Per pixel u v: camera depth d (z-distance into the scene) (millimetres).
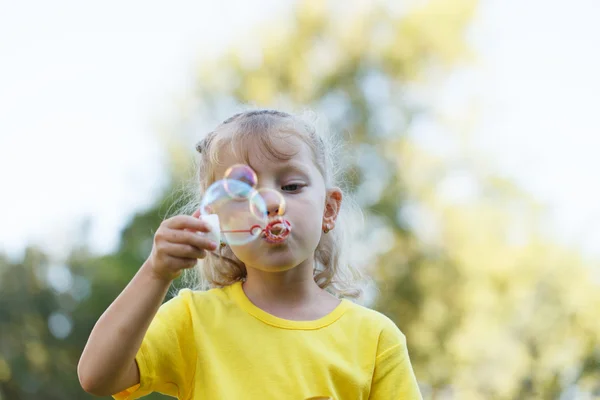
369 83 14461
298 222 2119
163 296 1907
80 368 1899
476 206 13859
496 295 13000
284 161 2193
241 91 13547
